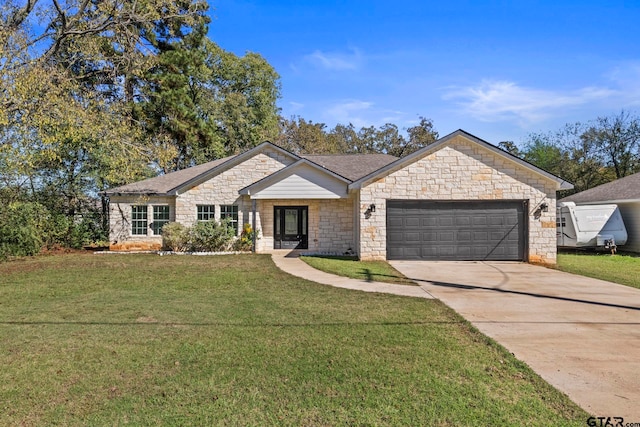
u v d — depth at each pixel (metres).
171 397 3.79
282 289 9.13
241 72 34.84
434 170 14.21
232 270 12.09
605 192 20.95
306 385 4.02
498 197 14.07
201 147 29.66
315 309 7.18
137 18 16.19
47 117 12.81
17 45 13.17
